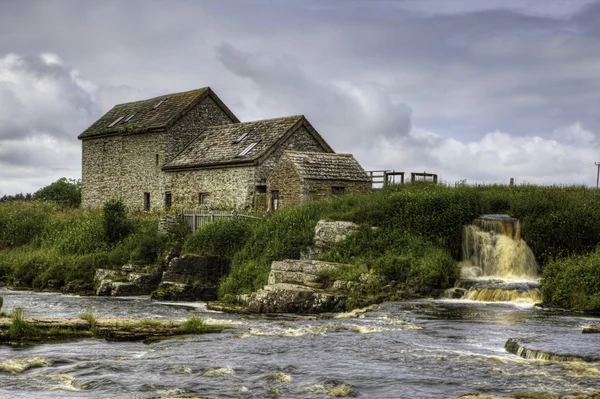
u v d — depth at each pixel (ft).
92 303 95.09
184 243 114.62
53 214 157.89
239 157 134.21
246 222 112.37
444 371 42.80
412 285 81.30
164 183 152.46
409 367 44.11
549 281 75.15
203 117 159.43
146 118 161.27
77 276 117.39
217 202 138.62
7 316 66.90
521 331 56.03
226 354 49.29
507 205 96.58
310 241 97.60
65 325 61.05
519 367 42.96
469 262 89.81
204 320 69.36
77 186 222.07
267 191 126.93
